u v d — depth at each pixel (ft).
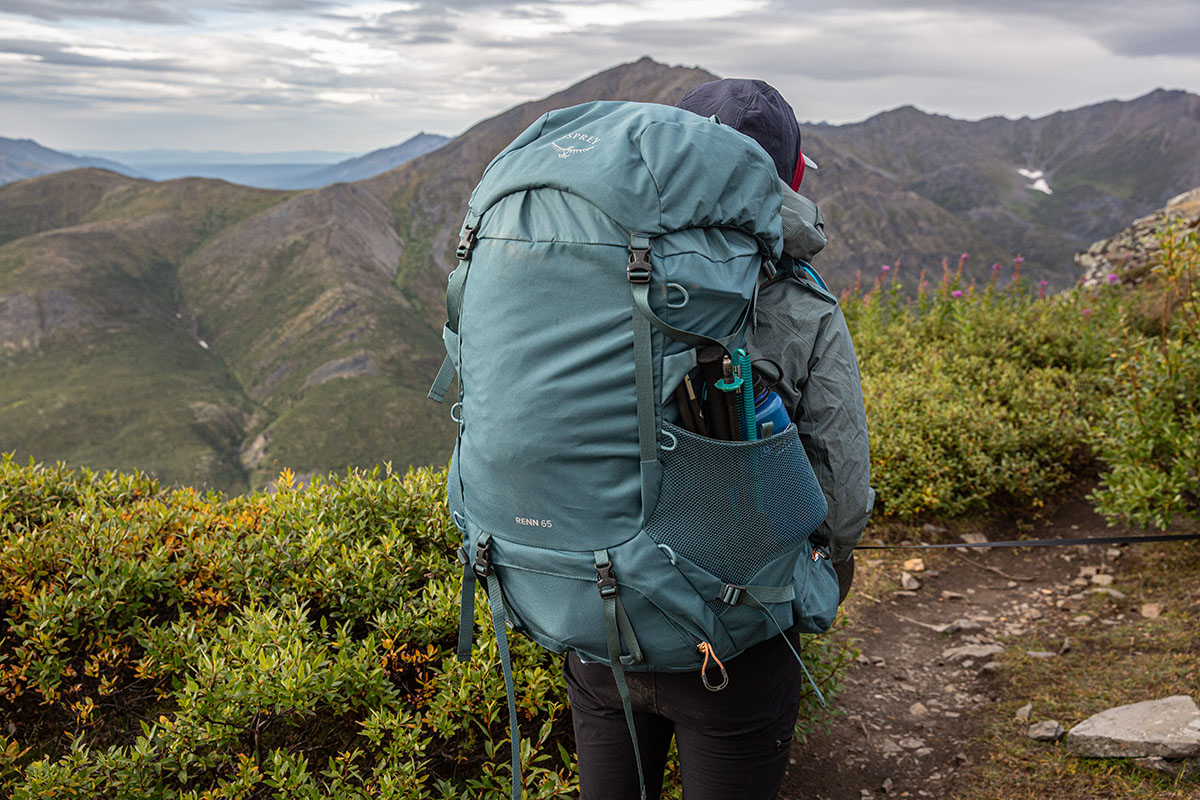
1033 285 29.73
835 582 5.46
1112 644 12.16
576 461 4.33
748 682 4.95
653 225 4.19
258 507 10.00
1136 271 33.50
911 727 10.94
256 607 8.50
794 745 10.58
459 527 5.29
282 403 609.42
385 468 10.53
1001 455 18.35
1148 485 13.88
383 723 7.29
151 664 7.95
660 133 4.49
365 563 8.70
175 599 8.70
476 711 7.77
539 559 4.52
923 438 18.34
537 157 4.60
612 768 5.35
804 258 5.15
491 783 7.89
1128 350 17.61
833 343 4.98
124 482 10.62
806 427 5.06
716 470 4.30
